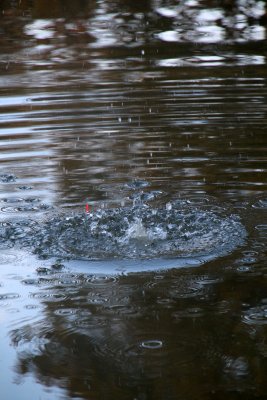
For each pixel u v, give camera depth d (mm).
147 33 28703
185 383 6980
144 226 11008
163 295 8828
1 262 9914
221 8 33062
